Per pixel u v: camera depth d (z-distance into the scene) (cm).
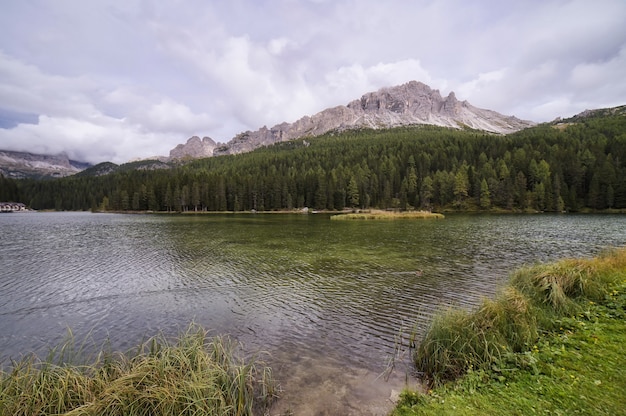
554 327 903
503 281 1750
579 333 828
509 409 559
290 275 1994
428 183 11556
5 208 15200
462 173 11581
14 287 1822
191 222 6919
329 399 721
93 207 14675
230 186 12925
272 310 1376
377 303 1431
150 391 611
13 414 562
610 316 910
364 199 12394
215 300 1539
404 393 687
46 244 3531
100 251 3020
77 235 4400
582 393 576
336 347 1003
